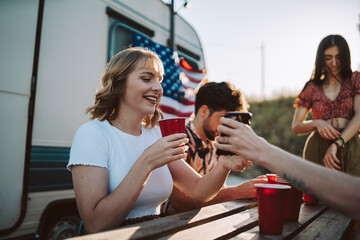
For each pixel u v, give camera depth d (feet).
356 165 6.84
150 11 12.88
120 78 5.06
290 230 3.60
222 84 7.17
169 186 5.32
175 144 4.00
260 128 36.17
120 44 11.35
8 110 8.10
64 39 9.51
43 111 8.92
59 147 9.35
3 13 8.09
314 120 7.32
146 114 5.27
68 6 9.68
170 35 13.96
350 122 6.83
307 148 7.62
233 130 3.01
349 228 4.23
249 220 3.92
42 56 8.92
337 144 6.64
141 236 3.02
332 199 2.50
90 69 10.27
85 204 4.11
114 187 4.66
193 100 14.64
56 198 9.33
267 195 3.36
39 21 8.84
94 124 4.91
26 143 8.47
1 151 7.94
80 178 4.29
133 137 5.16
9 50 8.17
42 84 8.91
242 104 7.13
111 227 3.98
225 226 3.60
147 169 3.98
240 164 4.18
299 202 4.07
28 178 8.50
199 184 5.19
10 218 8.10
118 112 5.35
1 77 7.99
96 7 10.55
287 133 33.73
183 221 3.74
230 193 5.70
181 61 14.32
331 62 7.06
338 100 7.16
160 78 5.49
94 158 4.40
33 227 8.65
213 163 7.18
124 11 11.57
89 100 10.26
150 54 5.24
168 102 13.41
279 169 2.74
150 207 5.13
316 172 2.60
